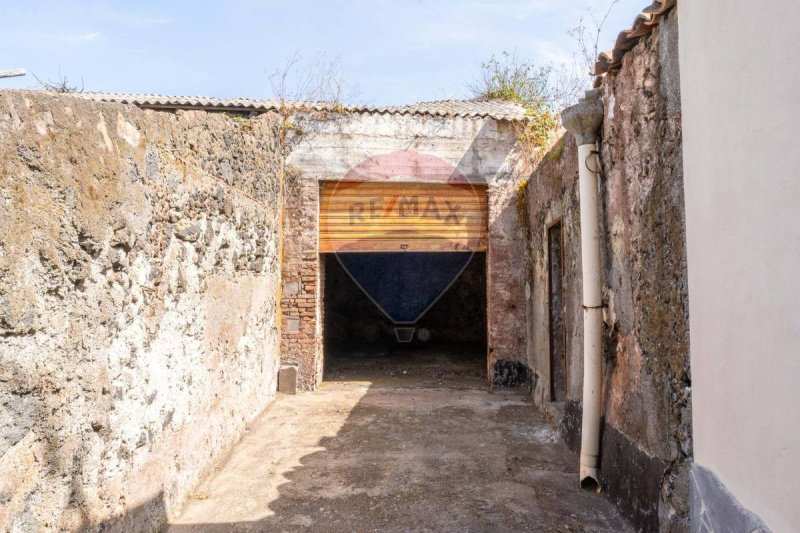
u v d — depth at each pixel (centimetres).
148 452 344
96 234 278
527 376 796
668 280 301
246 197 596
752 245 187
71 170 256
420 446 538
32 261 227
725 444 215
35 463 228
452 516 382
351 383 857
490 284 823
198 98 797
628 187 364
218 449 491
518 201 815
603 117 416
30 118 229
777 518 171
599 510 384
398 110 816
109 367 294
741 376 198
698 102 242
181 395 402
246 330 595
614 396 392
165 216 373
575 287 506
